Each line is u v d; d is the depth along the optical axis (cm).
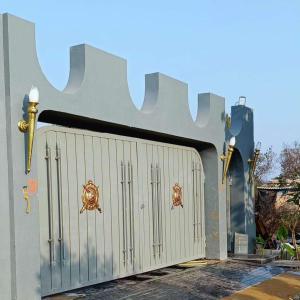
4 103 737
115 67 951
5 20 743
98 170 945
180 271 1122
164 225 1125
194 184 1256
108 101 929
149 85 1084
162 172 1128
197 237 1257
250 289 938
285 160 3594
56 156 858
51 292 833
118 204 989
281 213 1602
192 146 1289
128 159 1022
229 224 1453
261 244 1535
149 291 906
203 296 872
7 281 727
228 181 1455
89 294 876
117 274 974
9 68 738
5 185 730
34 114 744
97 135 945
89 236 916
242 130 1444
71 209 880
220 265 1210
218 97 1310
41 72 794
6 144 736
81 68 880
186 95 1178
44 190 834
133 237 1023
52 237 840
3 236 724
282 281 1024
